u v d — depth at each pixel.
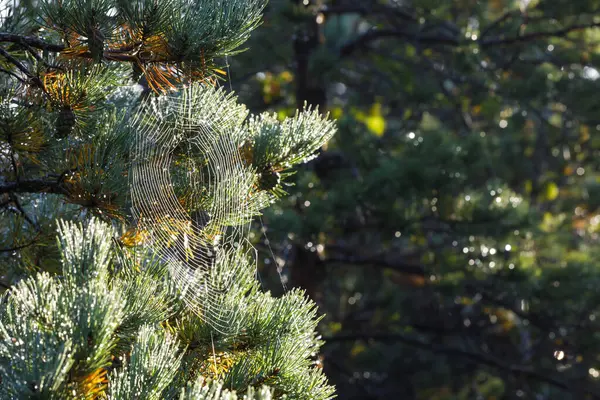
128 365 2.41
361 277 11.98
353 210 8.42
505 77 10.77
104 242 2.25
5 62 3.28
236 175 3.09
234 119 3.17
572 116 11.12
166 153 3.04
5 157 3.33
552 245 10.19
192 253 2.98
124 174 3.02
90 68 2.96
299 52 10.02
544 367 11.45
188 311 2.90
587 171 13.42
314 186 8.52
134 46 2.89
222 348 2.85
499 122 12.06
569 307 9.38
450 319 12.08
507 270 8.80
